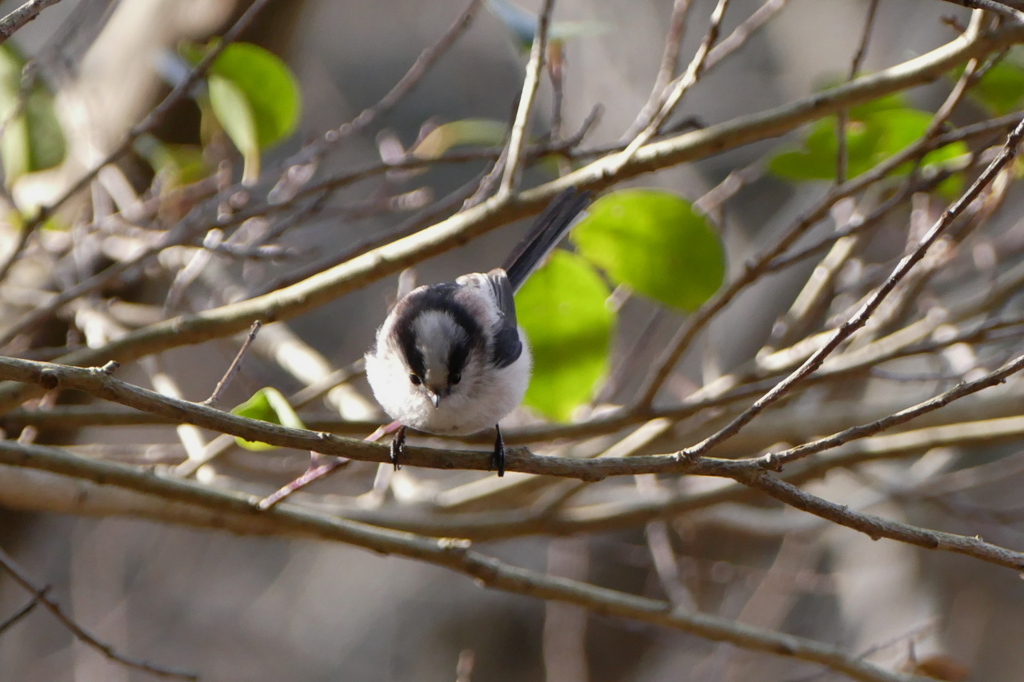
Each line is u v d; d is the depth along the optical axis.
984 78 8.83
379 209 10.62
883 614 16.12
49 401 9.59
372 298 22.78
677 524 12.20
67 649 19.25
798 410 11.49
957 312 10.25
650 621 8.47
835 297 11.25
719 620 8.58
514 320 8.53
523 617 20.12
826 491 15.83
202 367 20.58
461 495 10.49
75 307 10.97
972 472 12.53
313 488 13.79
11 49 9.85
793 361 9.48
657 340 16.92
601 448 11.05
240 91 8.84
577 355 9.15
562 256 8.83
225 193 9.34
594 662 18.12
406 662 20.22
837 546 16.78
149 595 20.69
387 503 10.70
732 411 10.93
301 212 9.62
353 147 21.53
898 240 13.45
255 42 11.96
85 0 10.45
